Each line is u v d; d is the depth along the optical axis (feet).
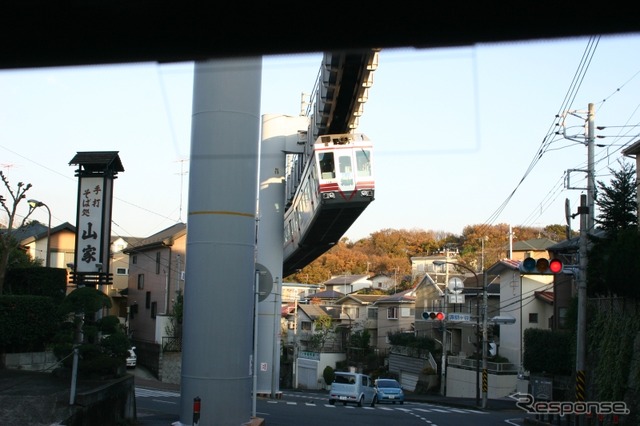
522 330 138.51
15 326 54.29
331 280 272.10
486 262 218.38
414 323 179.93
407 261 284.61
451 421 74.02
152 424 48.42
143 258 153.38
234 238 43.83
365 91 77.41
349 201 82.12
